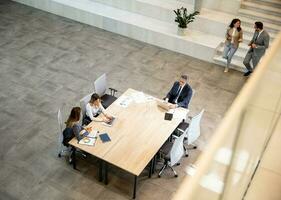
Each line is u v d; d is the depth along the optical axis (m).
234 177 1.61
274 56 1.85
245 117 1.42
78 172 6.73
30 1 12.80
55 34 11.32
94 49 10.68
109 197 6.32
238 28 9.35
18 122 7.77
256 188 2.93
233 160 1.43
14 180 6.51
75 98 8.64
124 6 11.79
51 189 6.39
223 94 9.11
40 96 8.60
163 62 10.26
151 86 9.23
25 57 10.08
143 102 7.36
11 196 6.23
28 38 11.02
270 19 10.41
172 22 11.24
